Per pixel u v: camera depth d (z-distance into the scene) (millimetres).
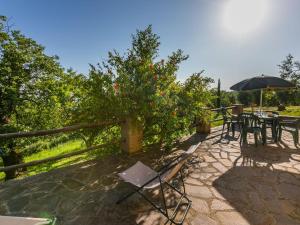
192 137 6535
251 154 4801
